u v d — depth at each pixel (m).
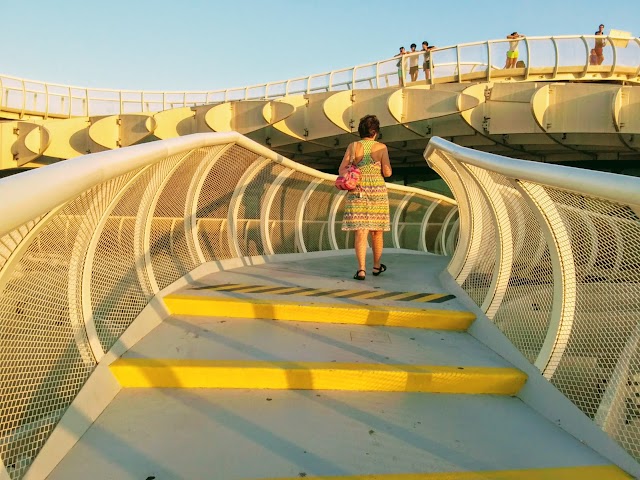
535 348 2.81
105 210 2.56
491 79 17.22
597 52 16.69
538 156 18.77
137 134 17.72
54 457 1.90
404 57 17.44
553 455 2.11
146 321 3.25
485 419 2.45
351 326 3.61
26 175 1.47
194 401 2.49
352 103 15.95
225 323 3.53
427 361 2.94
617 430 2.07
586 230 2.34
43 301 2.05
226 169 5.04
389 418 2.40
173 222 4.20
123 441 2.08
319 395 2.63
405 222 11.00
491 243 3.83
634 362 2.03
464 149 3.53
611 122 13.10
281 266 5.97
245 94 21.42
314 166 23.97
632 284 2.04
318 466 1.94
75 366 2.32
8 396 1.78
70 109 22.97
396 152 19.75
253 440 2.12
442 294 4.30
